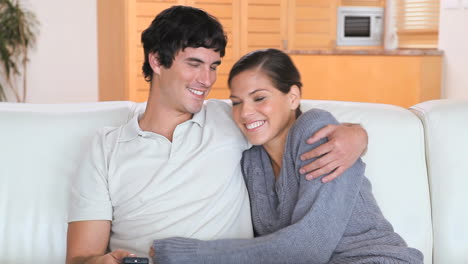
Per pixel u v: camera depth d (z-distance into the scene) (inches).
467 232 60.9
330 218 51.4
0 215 59.9
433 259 61.6
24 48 224.4
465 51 166.9
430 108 64.2
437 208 61.4
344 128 53.4
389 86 174.7
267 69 56.1
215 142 58.4
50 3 224.1
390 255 49.3
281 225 55.7
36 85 227.3
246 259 51.0
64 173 61.5
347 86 180.1
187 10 57.9
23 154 61.6
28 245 59.7
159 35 57.6
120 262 50.7
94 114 64.9
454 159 61.7
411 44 241.0
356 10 237.3
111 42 211.3
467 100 65.8
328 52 179.6
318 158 52.4
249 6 212.8
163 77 58.7
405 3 238.7
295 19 220.1
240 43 213.6
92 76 228.1
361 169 54.2
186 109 58.5
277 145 58.7
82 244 55.6
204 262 51.4
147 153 58.0
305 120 54.7
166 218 55.9
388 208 60.5
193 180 56.9
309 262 51.3
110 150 58.6
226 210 56.9
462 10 166.9
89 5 225.1
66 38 225.9
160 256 52.4
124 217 57.0
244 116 56.6
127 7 197.8
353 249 51.5
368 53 174.9
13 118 63.1
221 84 213.8
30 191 60.7
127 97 201.3
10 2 221.8
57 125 63.2
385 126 62.7
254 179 59.2
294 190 54.7
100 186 57.2
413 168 61.8
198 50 57.3
